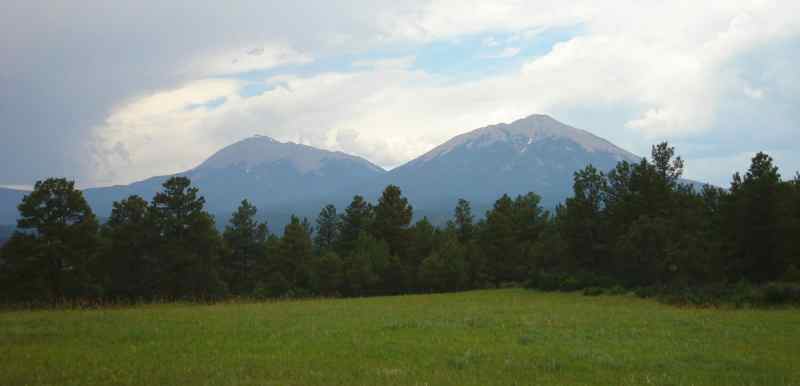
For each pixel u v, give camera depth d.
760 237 45.84
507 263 80.25
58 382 11.93
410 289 78.62
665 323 23.77
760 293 36.06
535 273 63.03
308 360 14.39
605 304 39.00
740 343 17.98
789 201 44.12
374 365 13.89
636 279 53.66
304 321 23.56
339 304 37.31
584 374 13.23
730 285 42.44
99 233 63.81
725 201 48.66
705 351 16.44
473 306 35.56
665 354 15.82
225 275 84.06
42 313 28.02
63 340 17.58
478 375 12.98
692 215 52.53
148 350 15.72
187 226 64.12
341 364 13.94
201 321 23.17
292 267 79.75
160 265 63.31
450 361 14.39
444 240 84.38
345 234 90.69
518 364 14.13
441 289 77.25
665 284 46.59
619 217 58.31
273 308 32.16
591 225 60.81
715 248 47.81
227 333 19.33
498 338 18.67
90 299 55.25
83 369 13.11
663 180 56.97
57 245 52.62
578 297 48.56
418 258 85.06
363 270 73.81
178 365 13.61
